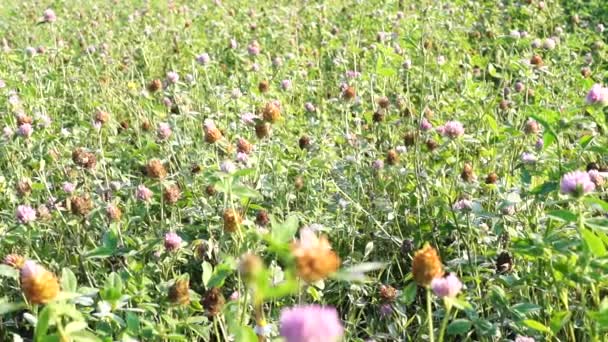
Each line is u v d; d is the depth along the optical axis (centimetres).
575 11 376
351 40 286
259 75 260
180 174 176
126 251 141
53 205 160
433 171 171
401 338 143
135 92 237
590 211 140
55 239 163
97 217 160
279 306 141
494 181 159
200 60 233
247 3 421
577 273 117
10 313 150
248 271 102
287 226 111
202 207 160
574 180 122
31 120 195
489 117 164
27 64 266
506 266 140
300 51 315
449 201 148
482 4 382
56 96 267
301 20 369
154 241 141
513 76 270
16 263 142
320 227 151
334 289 148
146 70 311
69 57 296
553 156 152
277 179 168
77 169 186
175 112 231
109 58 296
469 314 121
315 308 97
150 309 128
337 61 276
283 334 95
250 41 332
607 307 114
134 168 204
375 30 332
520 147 176
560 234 129
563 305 136
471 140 161
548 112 142
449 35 297
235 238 131
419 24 292
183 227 158
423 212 164
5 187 174
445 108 210
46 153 187
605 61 282
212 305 126
